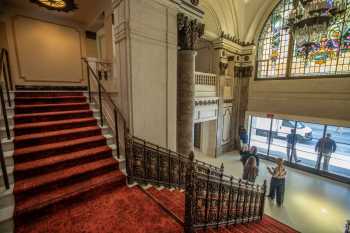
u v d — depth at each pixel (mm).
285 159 9789
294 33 5328
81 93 5098
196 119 8930
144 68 3994
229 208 3230
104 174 3355
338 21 7387
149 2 3957
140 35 3846
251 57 10438
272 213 5652
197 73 8680
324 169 8461
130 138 3381
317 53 8141
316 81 8211
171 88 4652
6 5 5559
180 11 4738
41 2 5383
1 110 3521
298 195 6742
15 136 3293
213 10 8625
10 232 2207
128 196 3055
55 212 2584
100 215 2568
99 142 3855
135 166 3479
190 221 2266
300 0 4984
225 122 11039
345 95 7461
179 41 5160
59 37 6691
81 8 5766
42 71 6453
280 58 9398
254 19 9836
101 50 7352
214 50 9891
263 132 11000
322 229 4977
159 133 4465
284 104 9391
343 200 6426
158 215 2607
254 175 6852
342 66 7492
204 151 11242
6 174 2434
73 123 3980
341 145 8766
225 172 8625
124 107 3998
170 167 3916
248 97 10883
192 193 2234
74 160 3264
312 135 9883
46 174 2945
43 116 3836
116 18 3967
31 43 6160
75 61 7145
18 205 2395
